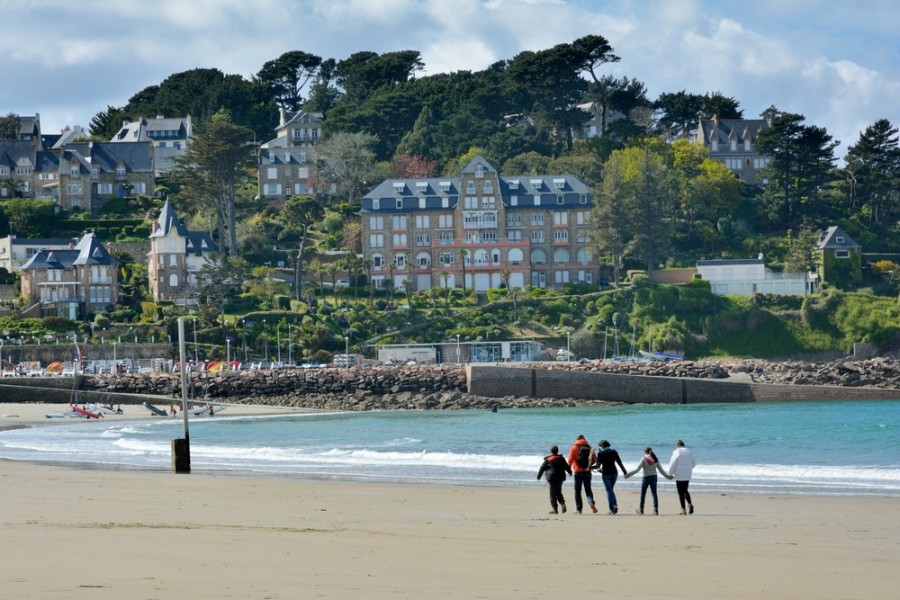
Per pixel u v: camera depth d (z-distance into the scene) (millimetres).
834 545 47469
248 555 41125
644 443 120250
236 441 126125
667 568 40594
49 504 58781
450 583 36625
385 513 58000
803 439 121562
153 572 36938
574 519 56938
